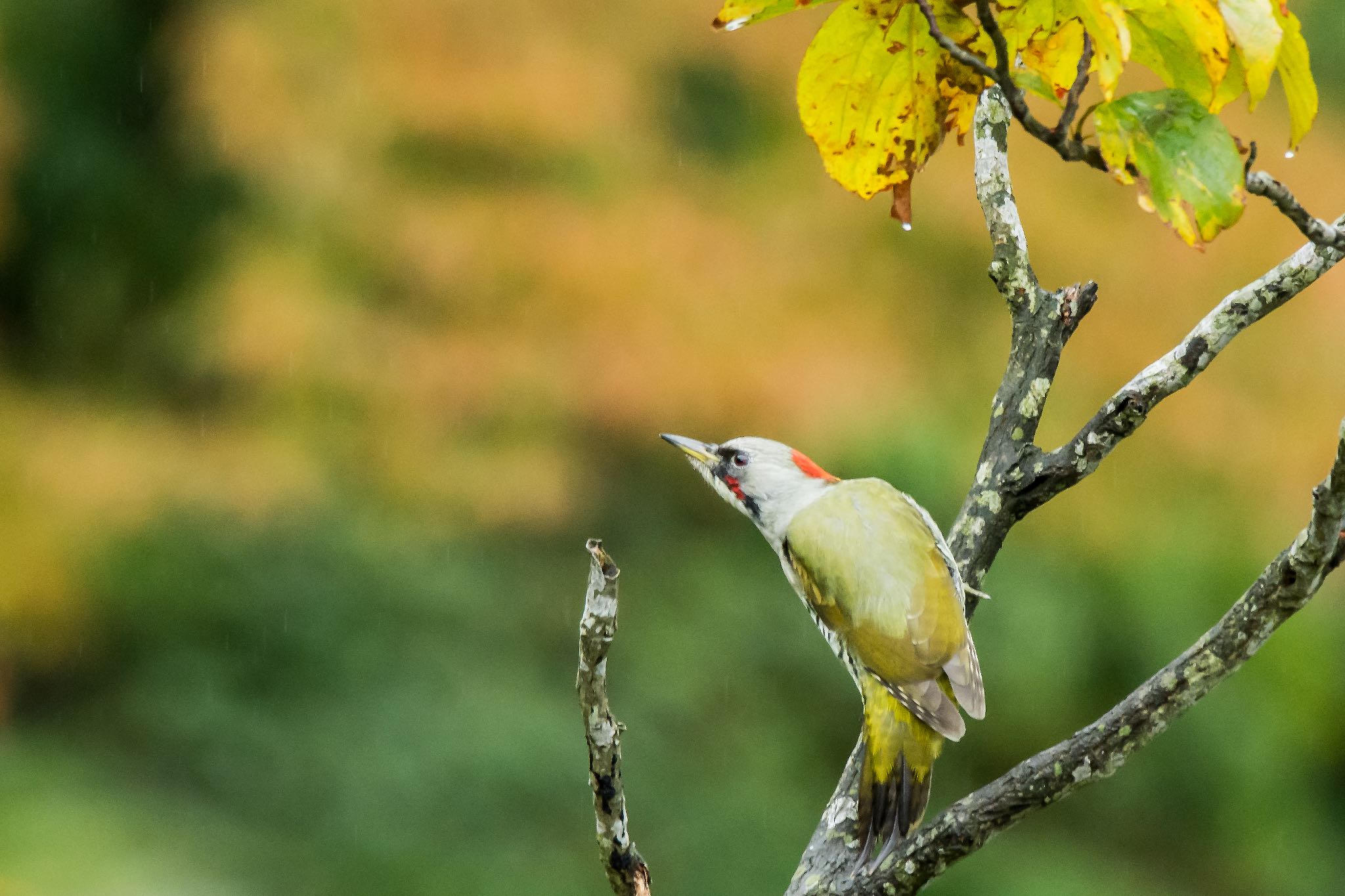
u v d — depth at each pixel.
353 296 11.60
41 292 17.00
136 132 17.53
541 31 12.02
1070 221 11.90
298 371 11.20
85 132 17.31
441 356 11.12
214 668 13.85
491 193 11.75
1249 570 12.45
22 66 17.30
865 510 6.35
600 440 13.13
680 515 15.02
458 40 11.73
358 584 14.13
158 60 17.33
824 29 4.28
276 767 13.25
